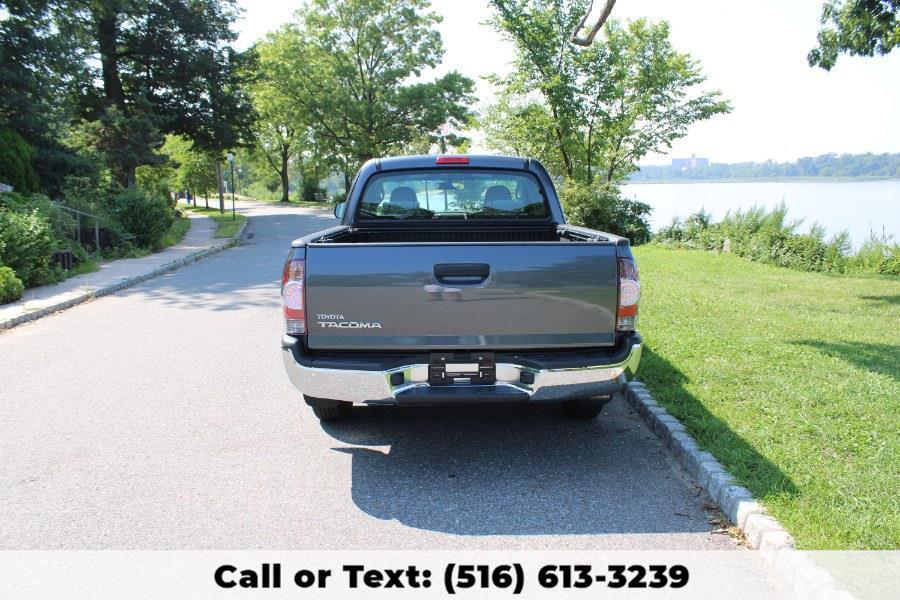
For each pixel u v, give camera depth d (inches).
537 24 964.0
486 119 1184.8
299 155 2785.4
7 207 559.8
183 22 1318.9
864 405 196.1
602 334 156.5
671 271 544.4
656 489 155.2
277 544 132.5
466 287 151.1
